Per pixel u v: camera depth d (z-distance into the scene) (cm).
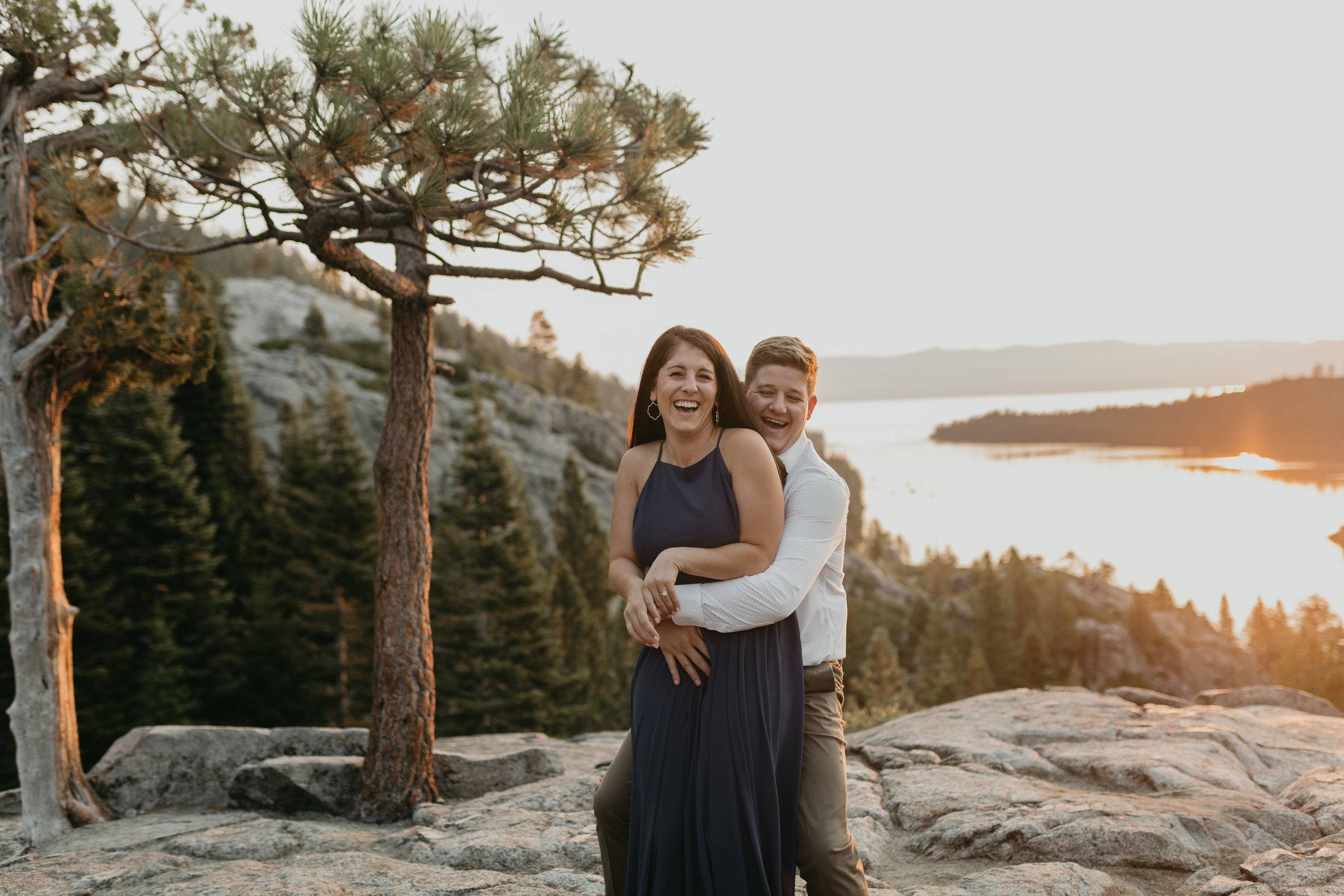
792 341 246
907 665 8069
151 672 2458
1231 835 403
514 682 2738
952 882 384
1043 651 7962
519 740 930
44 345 735
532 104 472
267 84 466
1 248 738
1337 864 336
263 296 9081
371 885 364
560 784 586
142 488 2795
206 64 468
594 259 549
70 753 701
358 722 2741
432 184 479
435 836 471
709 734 199
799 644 216
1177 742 579
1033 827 407
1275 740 590
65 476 2455
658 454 223
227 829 506
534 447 7962
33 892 385
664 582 195
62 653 723
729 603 196
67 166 640
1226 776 499
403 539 655
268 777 645
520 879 362
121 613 2683
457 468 2998
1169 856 378
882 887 357
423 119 479
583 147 472
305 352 7538
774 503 203
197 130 554
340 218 521
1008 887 343
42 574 719
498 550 2853
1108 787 516
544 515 7250
